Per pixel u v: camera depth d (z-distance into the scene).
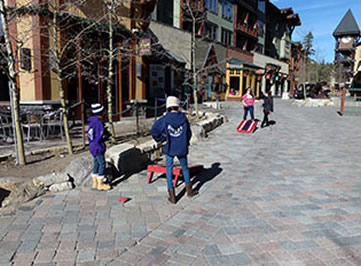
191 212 4.56
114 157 6.34
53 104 10.27
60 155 7.10
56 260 3.25
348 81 45.81
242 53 35.31
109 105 8.40
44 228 3.95
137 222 4.20
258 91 37.19
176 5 24.64
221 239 3.73
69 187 5.35
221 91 31.16
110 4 8.85
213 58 27.69
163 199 5.06
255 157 8.02
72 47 10.43
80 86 11.17
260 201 4.93
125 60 12.56
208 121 12.12
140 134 9.99
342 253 3.37
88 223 4.12
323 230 3.89
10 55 5.93
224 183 5.89
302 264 3.18
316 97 29.44
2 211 4.39
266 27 46.00
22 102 10.20
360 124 14.45
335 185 5.68
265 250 3.46
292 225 4.05
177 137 4.90
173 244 3.62
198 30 27.08
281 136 11.27
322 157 7.99
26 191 4.84
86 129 10.55
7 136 8.95
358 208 4.59
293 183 5.83
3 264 3.16
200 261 3.27
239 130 12.05
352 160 7.63
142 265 3.20
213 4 29.70
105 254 3.40
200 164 6.73
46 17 9.46
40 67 9.73
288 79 54.78
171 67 19.67
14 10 8.41
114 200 4.95
